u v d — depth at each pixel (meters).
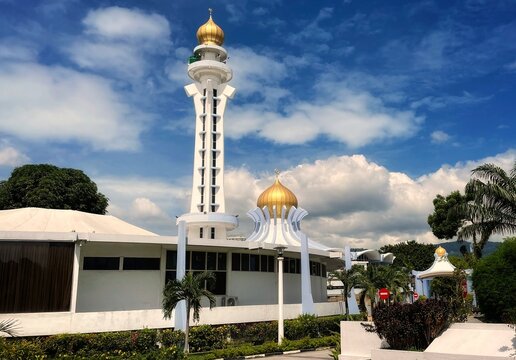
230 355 30.69
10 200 57.78
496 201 30.50
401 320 23.06
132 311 31.42
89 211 62.03
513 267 25.02
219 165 52.38
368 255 63.97
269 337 36.62
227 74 54.62
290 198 55.00
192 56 57.41
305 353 33.44
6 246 29.50
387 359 21.98
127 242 33.47
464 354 19.80
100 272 36.38
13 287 29.17
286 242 51.12
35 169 60.88
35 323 28.06
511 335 20.80
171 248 39.28
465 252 62.44
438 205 69.44
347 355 25.64
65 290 30.36
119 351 27.34
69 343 28.09
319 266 56.38
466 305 28.80
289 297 47.84
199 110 53.53
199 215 47.31
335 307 47.88
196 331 32.62
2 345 23.19
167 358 23.75
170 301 29.34
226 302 41.12
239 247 39.16
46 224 37.94
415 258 97.19
